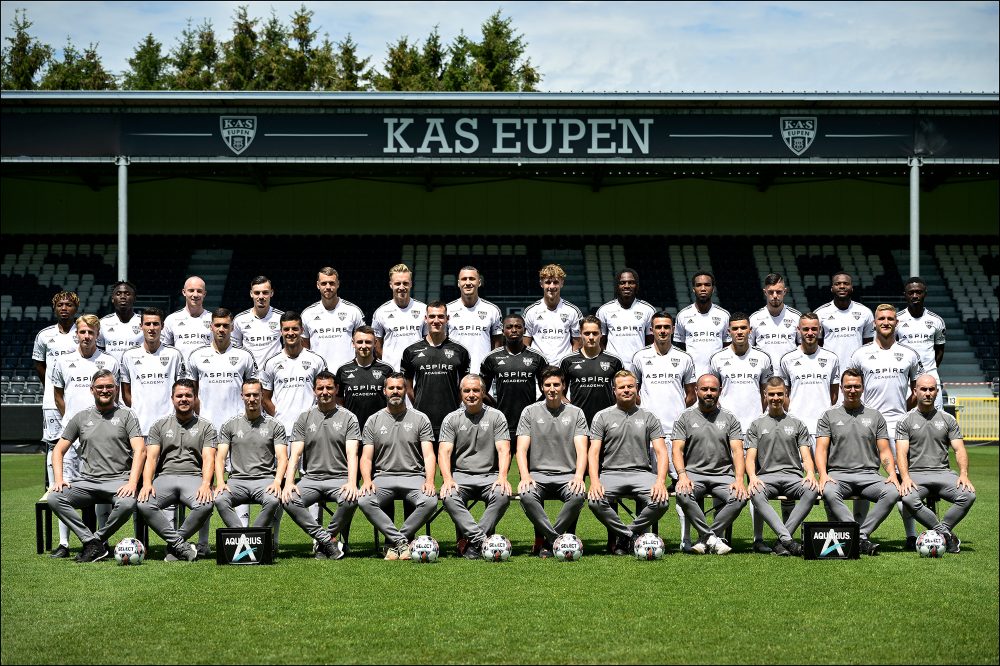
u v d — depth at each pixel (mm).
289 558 8195
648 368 9445
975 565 7789
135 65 35031
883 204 25719
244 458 8328
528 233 25766
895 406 9398
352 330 10070
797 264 25562
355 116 18328
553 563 7879
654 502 8180
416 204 25688
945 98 17844
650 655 5375
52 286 24688
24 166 23359
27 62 34000
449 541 9180
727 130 18297
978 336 24531
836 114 18250
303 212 25609
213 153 18312
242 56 34031
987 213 26000
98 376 8234
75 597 6703
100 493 8219
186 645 5578
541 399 8953
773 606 6414
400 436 8328
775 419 8594
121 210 18266
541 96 17938
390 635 5758
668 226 25812
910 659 5320
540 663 5246
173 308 24391
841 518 8242
